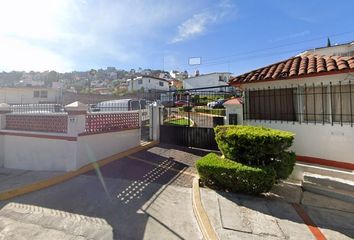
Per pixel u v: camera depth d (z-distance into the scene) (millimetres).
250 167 4395
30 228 3549
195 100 14250
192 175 5930
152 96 17828
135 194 4785
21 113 7555
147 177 5820
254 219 3576
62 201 4516
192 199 4484
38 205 4371
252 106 6727
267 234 3182
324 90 5543
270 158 4637
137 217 3830
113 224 3619
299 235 3166
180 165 6805
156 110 9852
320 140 5578
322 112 5578
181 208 4137
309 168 5340
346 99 5246
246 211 3830
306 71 5438
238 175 4402
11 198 4734
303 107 5840
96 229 3482
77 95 30359
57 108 8633
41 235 3342
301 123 5852
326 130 5484
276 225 3414
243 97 6863
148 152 8281
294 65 6102
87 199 4582
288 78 5641
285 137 4410
